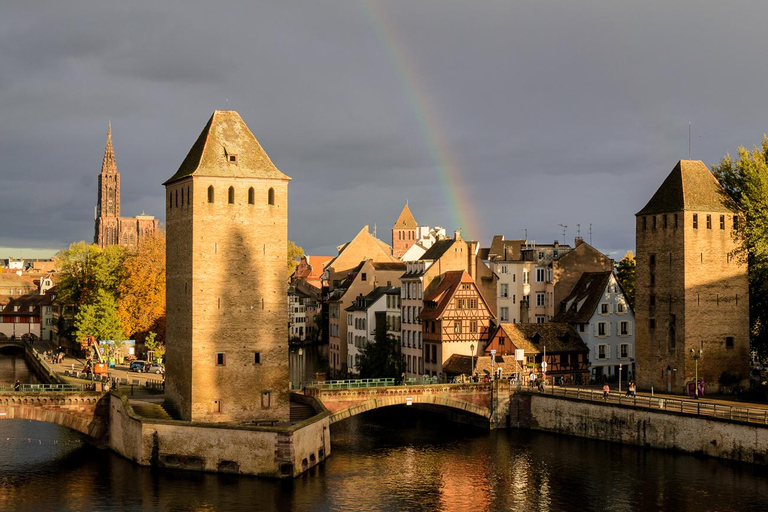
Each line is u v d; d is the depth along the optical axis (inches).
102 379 4308.6
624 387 4532.5
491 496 2935.5
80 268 6776.6
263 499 2839.6
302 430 3166.8
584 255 5492.1
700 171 4266.7
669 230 4178.2
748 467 3122.5
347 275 6658.5
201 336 3449.8
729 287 4183.1
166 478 3070.9
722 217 4183.1
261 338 3555.6
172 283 3698.3
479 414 4151.1
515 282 5442.9
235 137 3619.6
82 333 5738.2
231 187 3513.8
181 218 3582.7
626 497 2886.3
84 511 2699.3
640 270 4365.2
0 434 3993.6
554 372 4749.0
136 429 3267.7
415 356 5049.2
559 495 2940.5
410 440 3885.3
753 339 4399.6
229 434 3122.5
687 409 3437.5
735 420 3169.3
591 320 4877.0
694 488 2942.9
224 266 3496.6
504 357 4613.7
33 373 5885.8
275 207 3590.1
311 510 2733.8
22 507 2743.6
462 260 5157.5
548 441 3838.6
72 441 3811.5
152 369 5103.3
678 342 4119.1
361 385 4338.1
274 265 3587.6
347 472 3240.7
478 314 4808.1
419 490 3002.0
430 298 4872.0
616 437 3683.6
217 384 3474.4
